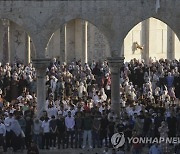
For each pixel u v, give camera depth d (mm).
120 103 89938
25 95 93562
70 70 108812
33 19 86438
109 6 86688
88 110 83750
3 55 118062
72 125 82500
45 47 86938
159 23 124375
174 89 100562
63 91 96438
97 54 120188
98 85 103562
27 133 82062
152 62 113188
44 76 87500
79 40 122812
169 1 87250
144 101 88938
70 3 86438
